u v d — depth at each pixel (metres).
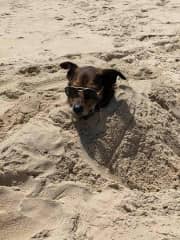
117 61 4.45
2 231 2.78
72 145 3.23
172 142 3.47
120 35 5.11
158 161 3.30
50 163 3.12
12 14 5.84
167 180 3.23
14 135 3.27
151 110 3.53
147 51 4.72
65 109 3.41
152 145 3.35
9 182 3.07
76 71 3.40
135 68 4.20
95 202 2.94
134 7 6.09
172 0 6.43
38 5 6.25
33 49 4.77
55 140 3.22
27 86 3.87
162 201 2.99
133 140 3.35
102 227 2.79
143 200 2.98
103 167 3.23
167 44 4.92
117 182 3.14
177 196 3.05
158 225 2.82
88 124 3.35
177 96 3.84
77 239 2.72
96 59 4.39
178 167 3.30
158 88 3.79
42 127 3.29
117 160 3.28
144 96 3.66
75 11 5.93
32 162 3.11
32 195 2.98
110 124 3.36
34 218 2.83
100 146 3.28
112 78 3.41
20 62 4.43
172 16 5.73
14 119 3.46
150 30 5.25
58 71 4.14
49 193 2.98
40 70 4.16
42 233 2.75
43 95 3.65
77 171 3.12
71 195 2.97
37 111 3.51
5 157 3.13
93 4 6.26
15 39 5.01
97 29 5.26
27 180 3.05
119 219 2.83
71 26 5.37
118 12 5.86
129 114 3.43
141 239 2.73
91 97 3.31
